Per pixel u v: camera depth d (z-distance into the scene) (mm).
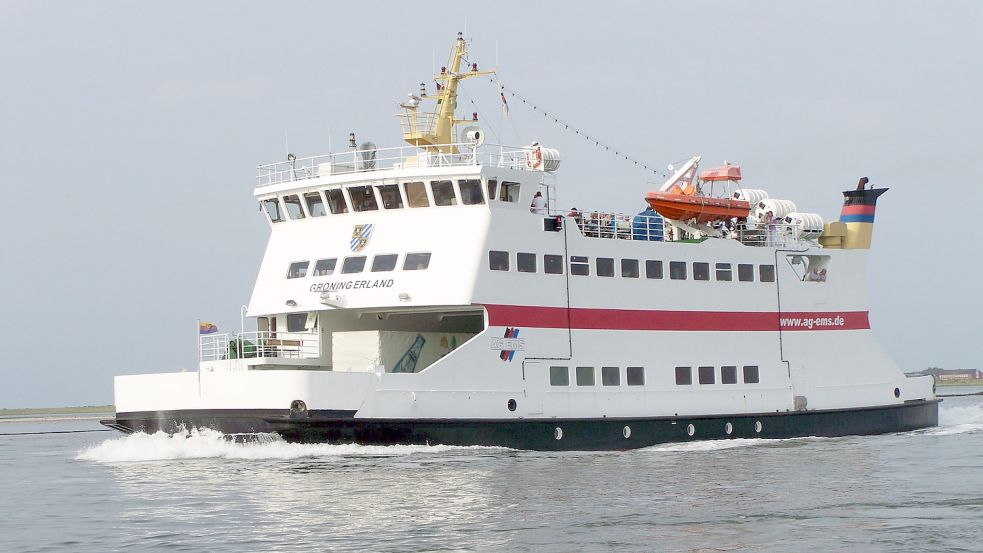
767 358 107938
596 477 79750
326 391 84750
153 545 59719
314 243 97250
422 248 92062
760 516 66062
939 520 65000
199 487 76562
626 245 99750
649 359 99938
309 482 77000
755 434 105688
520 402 91875
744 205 110250
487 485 75875
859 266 116750
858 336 115500
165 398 90500
